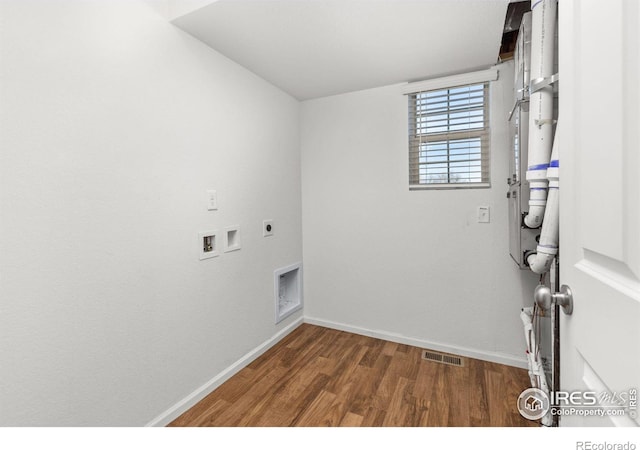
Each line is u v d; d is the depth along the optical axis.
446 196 2.19
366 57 1.88
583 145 0.61
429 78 2.20
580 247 0.63
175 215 1.57
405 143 2.30
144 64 1.40
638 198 0.44
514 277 2.02
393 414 1.57
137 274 1.39
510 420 1.51
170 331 1.56
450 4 1.37
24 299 1.03
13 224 1.00
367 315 2.53
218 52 1.82
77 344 1.18
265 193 2.27
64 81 1.12
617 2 0.48
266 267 2.30
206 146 1.75
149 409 1.45
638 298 0.43
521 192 1.47
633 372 0.44
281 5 1.38
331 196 2.62
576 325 0.65
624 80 0.47
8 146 0.99
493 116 2.02
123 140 1.32
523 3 1.55
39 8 1.06
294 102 2.62
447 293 2.22
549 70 1.12
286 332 2.55
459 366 2.03
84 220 1.19
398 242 2.37
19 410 1.02
